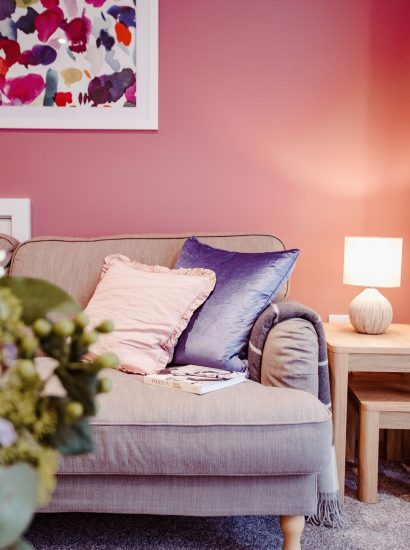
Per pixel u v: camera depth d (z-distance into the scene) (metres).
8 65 2.34
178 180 2.39
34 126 2.36
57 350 0.59
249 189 2.39
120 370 1.68
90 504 1.35
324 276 2.40
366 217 2.38
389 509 1.74
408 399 1.84
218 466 1.30
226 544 1.52
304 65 2.36
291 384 1.49
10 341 0.57
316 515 1.62
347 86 2.36
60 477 1.34
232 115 2.38
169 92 2.37
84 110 2.35
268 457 1.30
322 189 2.38
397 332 2.06
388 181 2.37
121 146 2.38
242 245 2.06
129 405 1.33
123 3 2.32
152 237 2.14
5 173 2.39
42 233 2.41
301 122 2.37
